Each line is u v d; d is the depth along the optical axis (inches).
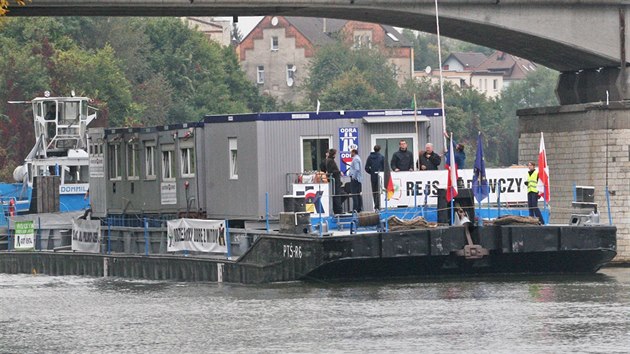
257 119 4571.9
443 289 4020.7
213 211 4859.7
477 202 4468.5
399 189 4350.4
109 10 5615.2
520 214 4500.5
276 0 5629.9
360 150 4670.3
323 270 4097.0
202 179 4921.3
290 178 4598.9
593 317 3368.6
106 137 5629.9
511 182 4507.9
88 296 4288.9
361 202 4392.2
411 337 3088.1
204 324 3427.7
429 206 4375.0
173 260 4751.5
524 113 6378.0
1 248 6259.8
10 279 5260.8
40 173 6998.0
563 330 3149.6
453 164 4188.0
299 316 3499.0
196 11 5708.7
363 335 3139.8
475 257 4165.8
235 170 4724.4
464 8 5880.9
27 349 3110.2
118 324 3503.9
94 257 5265.8
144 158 5354.3
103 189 5708.7
